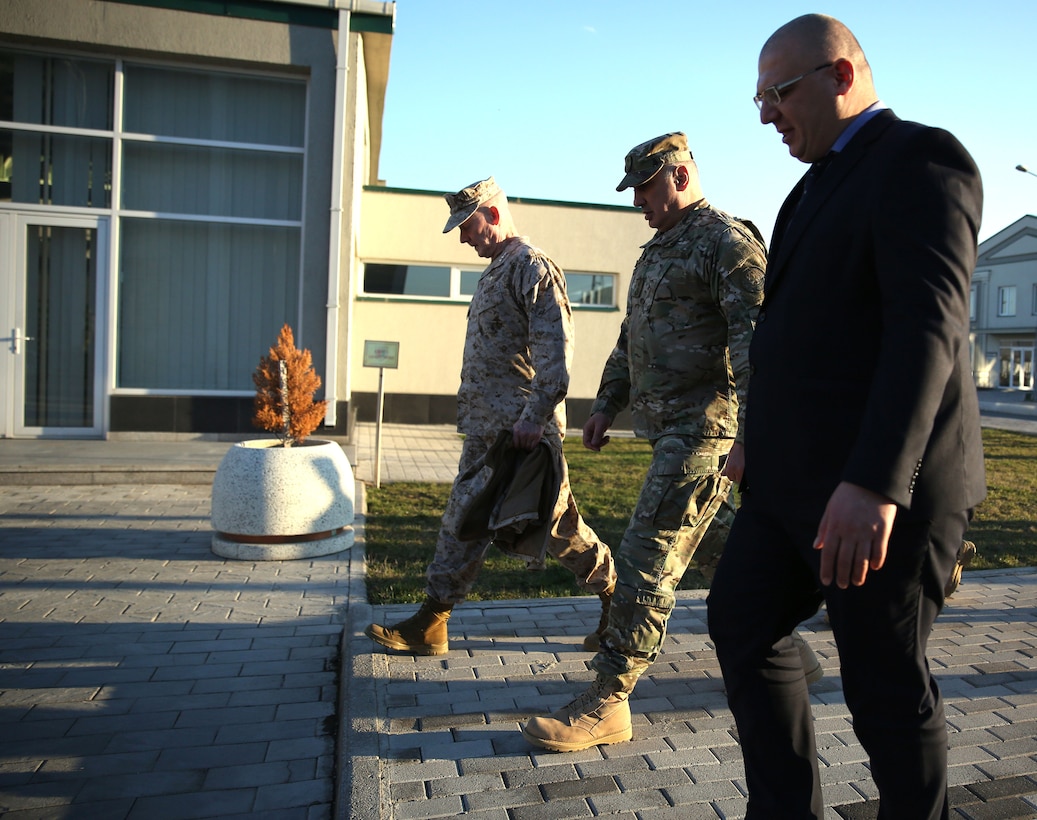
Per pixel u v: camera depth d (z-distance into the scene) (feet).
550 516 10.78
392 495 25.94
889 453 5.02
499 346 11.73
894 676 5.70
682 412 9.73
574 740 9.21
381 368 27.61
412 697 10.64
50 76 32.99
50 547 18.67
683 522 9.62
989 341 164.55
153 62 33.73
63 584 16.05
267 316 35.29
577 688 11.01
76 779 9.14
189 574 16.93
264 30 33.53
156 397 33.42
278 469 18.15
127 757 9.64
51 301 33.09
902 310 5.18
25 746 9.84
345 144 34.55
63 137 33.17
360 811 7.85
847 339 5.81
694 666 11.92
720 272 9.16
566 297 11.52
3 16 31.40
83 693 11.32
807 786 6.46
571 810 8.05
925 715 5.69
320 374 34.60
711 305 9.63
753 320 8.80
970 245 5.30
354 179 34.88
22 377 32.91
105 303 33.40
